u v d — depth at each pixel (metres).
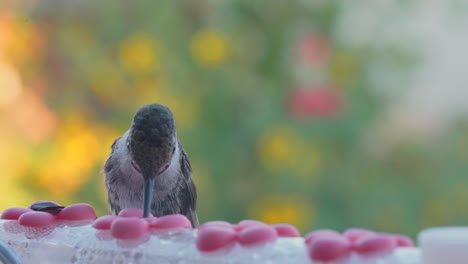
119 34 11.24
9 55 11.07
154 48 10.99
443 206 11.33
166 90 10.94
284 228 4.00
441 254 3.30
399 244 3.81
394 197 11.10
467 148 11.81
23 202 10.38
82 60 11.14
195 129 10.77
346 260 3.57
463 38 12.41
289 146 10.73
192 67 10.98
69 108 10.98
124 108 10.95
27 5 11.33
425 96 12.23
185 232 4.01
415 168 11.49
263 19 11.19
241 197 10.76
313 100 10.81
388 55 11.47
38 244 4.34
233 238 3.81
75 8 11.42
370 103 11.10
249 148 10.84
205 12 11.29
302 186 10.75
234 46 11.02
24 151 10.62
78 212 4.46
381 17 11.61
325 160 10.85
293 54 11.07
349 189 10.86
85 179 10.66
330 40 11.12
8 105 10.87
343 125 10.86
